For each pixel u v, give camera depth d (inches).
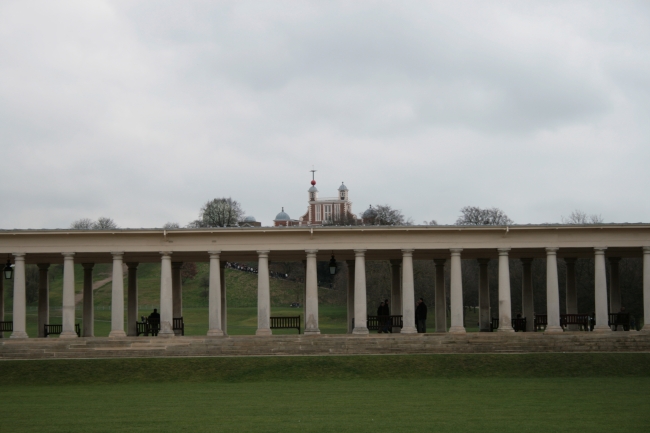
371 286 4788.4
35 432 1267.2
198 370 2162.9
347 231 2689.5
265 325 2674.7
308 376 2110.0
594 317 3088.1
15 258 2677.2
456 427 1294.3
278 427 1302.9
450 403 1596.9
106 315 5531.5
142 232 2674.7
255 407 1552.7
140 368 2180.1
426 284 5024.6
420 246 2709.2
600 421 1352.1
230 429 1284.4
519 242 2721.5
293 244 2709.2
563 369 2160.4
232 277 7736.2
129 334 2997.0
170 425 1328.7
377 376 2110.0
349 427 1299.2
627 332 2600.9
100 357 2391.7
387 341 2474.2
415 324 2856.8
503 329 2682.1
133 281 3038.9
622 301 4217.5
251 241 2709.2
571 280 3112.7
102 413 1486.2
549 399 1656.0
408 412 1470.2
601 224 2699.3
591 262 4387.3
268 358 2287.2
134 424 1343.5
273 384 1994.3
